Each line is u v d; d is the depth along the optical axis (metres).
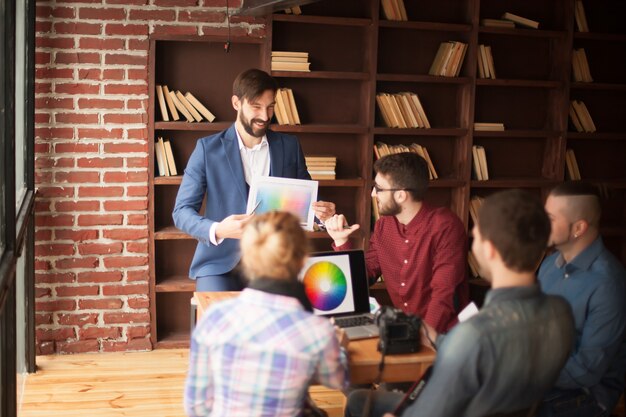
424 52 5.23
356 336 2.70
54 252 4.71
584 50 5.42
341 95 5.18
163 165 4.82
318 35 5.06
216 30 4.73
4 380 3.11
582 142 5.64
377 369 2.54
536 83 5.21
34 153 4.55
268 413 2.08
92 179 4.70
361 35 5.11
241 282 3.95
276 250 2.09
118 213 4.76
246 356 2.07
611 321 2.69
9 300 3.24
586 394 2.79
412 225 3.29
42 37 4.53
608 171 5.71
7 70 3.06
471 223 5.34
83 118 4.64
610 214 5.78
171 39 4.68
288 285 2.12
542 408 2.74
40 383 4.31
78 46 4.58
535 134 5.28
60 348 4.80
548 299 2.09
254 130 3.87
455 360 1.99
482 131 5.20
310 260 2.93
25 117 4.31
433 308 3.14
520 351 2.00
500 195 2.07
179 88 4.92
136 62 4.66
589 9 5.48
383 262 3.46
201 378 2.18
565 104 5.29
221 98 4.98
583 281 2.75
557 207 2.77
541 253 2.05
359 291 2.98
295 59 4.86
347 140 5.23
